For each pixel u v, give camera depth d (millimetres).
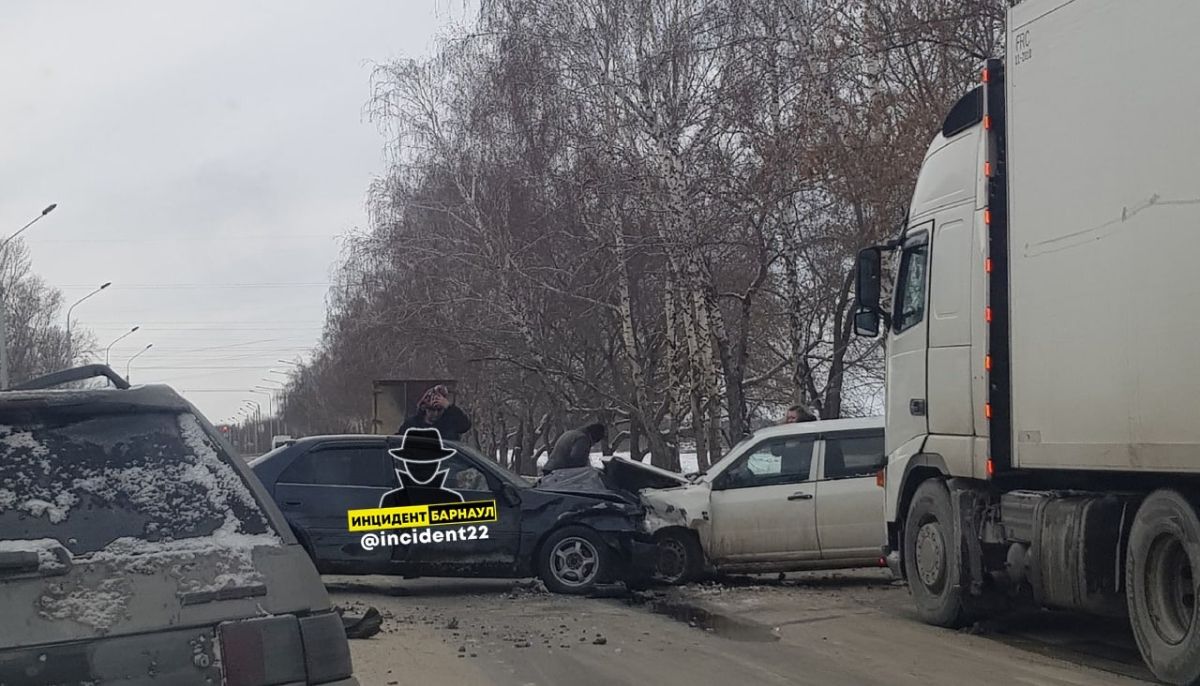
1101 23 7109
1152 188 6660
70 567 3596
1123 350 6906
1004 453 8375
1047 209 7648
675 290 21500
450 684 7281
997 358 8414
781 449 12492
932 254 9578
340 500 11539
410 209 28062
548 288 23422
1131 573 7125
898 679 7324
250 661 3627
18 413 4023
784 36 19188
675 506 12383
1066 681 7191
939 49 15406
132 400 4176
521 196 24078
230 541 3861
